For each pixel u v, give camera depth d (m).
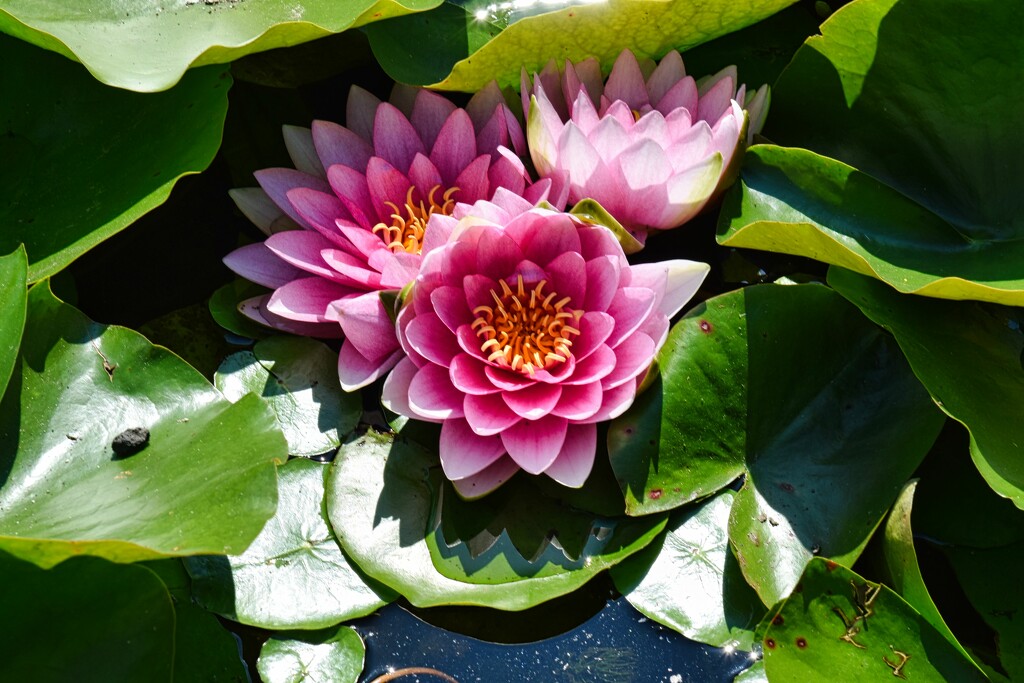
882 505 0.84
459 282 0.86
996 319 0.88
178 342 0.89
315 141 0.91
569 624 0.84
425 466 0.87
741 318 0.87
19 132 0.90
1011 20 0.87
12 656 0.79
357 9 0.91
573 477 0.84
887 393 0.86
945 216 0.90
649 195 0.88
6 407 0.84
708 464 0.86
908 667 0.81
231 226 0.93
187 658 0.82
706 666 0.83
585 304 0.86
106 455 0.84
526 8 0.96
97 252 0.92
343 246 0.88
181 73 0.87
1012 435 0.84
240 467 0.83
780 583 0.84
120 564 0.80
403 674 0.83
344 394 0.88
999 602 0.84
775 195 0.90
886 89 0.91
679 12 0.91
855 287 0.87
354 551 0.84
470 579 0.84
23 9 0.88
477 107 0.93
